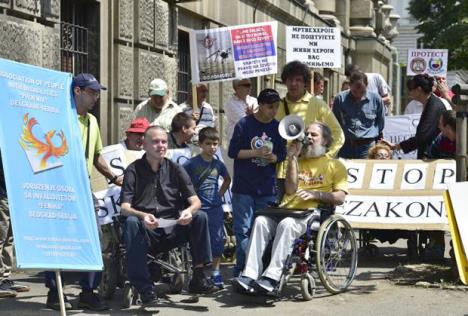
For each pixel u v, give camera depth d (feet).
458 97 27.61
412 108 47.26
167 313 24.00
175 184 24.95
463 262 25.98
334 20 96.17
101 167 26.53
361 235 34.09
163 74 47.24
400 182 32.94
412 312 24.21
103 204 27.25
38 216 20.43
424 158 34.06
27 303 25.25
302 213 25.35
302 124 26.09
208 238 24.95
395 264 32.53
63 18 38.81
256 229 25.31
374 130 35.63
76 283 28.40
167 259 25.81
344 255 27.99
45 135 21.16
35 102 21.27
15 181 20.18
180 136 30.30
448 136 29.63
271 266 24.81
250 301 25.66
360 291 27.12
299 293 26.78
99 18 40.70
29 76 21.29
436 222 32.01
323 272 25.76
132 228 23.84
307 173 26.89
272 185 27.25
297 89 28.53
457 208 26.22
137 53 43.93
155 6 45.62
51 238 20.54
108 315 23.81
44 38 34.73
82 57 40.47
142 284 23.95
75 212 21.21
